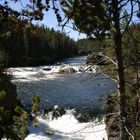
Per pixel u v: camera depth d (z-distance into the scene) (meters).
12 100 20.12
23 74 53.72
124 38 7.91
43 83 43.12
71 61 88.69
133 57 7.93
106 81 37.78
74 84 39.69
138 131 7.54
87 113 23.34
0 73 2.96
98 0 3.59
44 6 3.18
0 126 3.05
